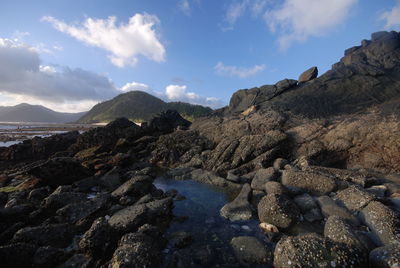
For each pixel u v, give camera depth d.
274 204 9.60
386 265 5.58
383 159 15.88
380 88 25.42
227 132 24.62
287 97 28.70
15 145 25.92
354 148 17.23
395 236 7.00
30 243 8.00
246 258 7.18
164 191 14.62
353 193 10.28
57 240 8.44
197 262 7.10
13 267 6.80
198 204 12.20
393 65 30.06
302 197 11.14
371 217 8.38
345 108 23.61
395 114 17.05
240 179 16.08
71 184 15.75
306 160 16.44
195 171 18.23
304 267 5.94
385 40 34.56
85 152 23.84
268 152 18.72
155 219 10.12
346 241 6.86
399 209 9.52
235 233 8.98
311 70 33.94
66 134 31.41
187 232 9.12
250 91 33.19
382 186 12.02
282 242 6.93
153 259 6.86
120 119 32.69
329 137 18.59
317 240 6.50
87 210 10.73
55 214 10.96
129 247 6.96
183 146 24.77
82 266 6.94
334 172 14.22
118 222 9.20
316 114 23.34
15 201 12.08
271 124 22.58
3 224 9.41
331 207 9.84
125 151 26.31
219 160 20.48
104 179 16.11
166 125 35.47
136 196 13.12
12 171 20.75
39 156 26.34
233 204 11.12
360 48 38.81
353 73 28.94
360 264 6.03
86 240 7.52
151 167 20.19
